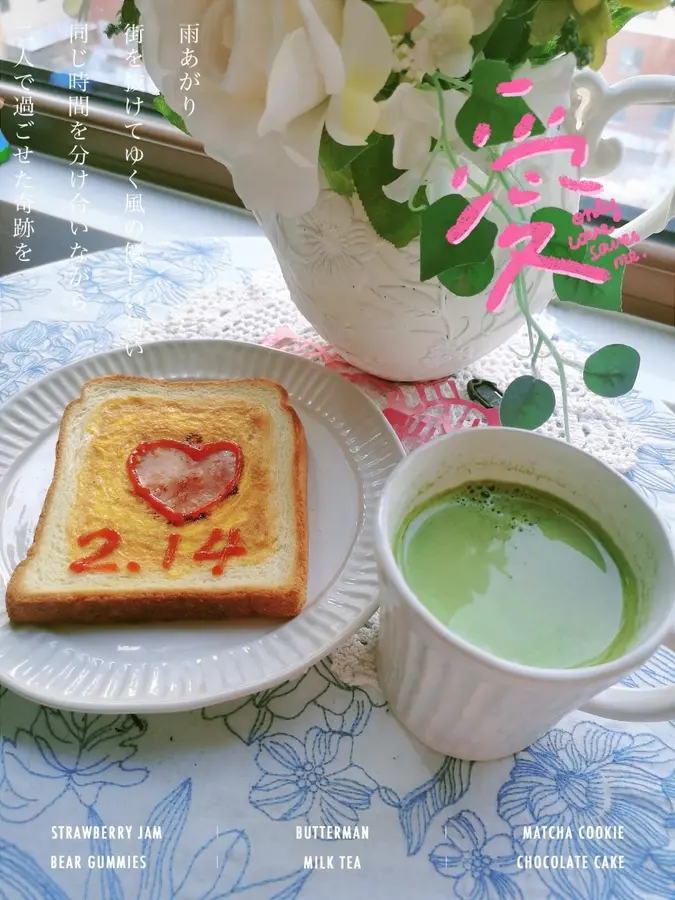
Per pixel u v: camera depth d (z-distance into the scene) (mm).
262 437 314
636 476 329
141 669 242
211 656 248
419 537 240
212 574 265
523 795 231
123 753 233
